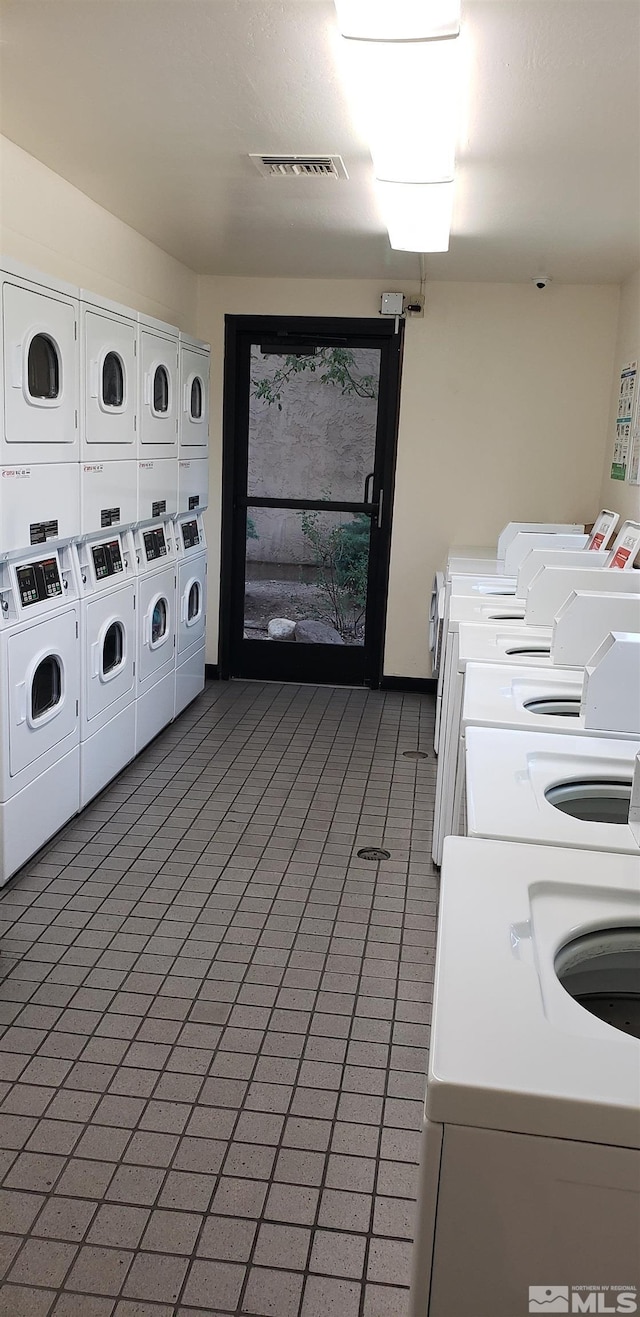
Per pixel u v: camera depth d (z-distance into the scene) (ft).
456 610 12.76
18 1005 8.18
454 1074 3.29
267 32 7.38
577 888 4.80
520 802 6.11
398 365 18.74
